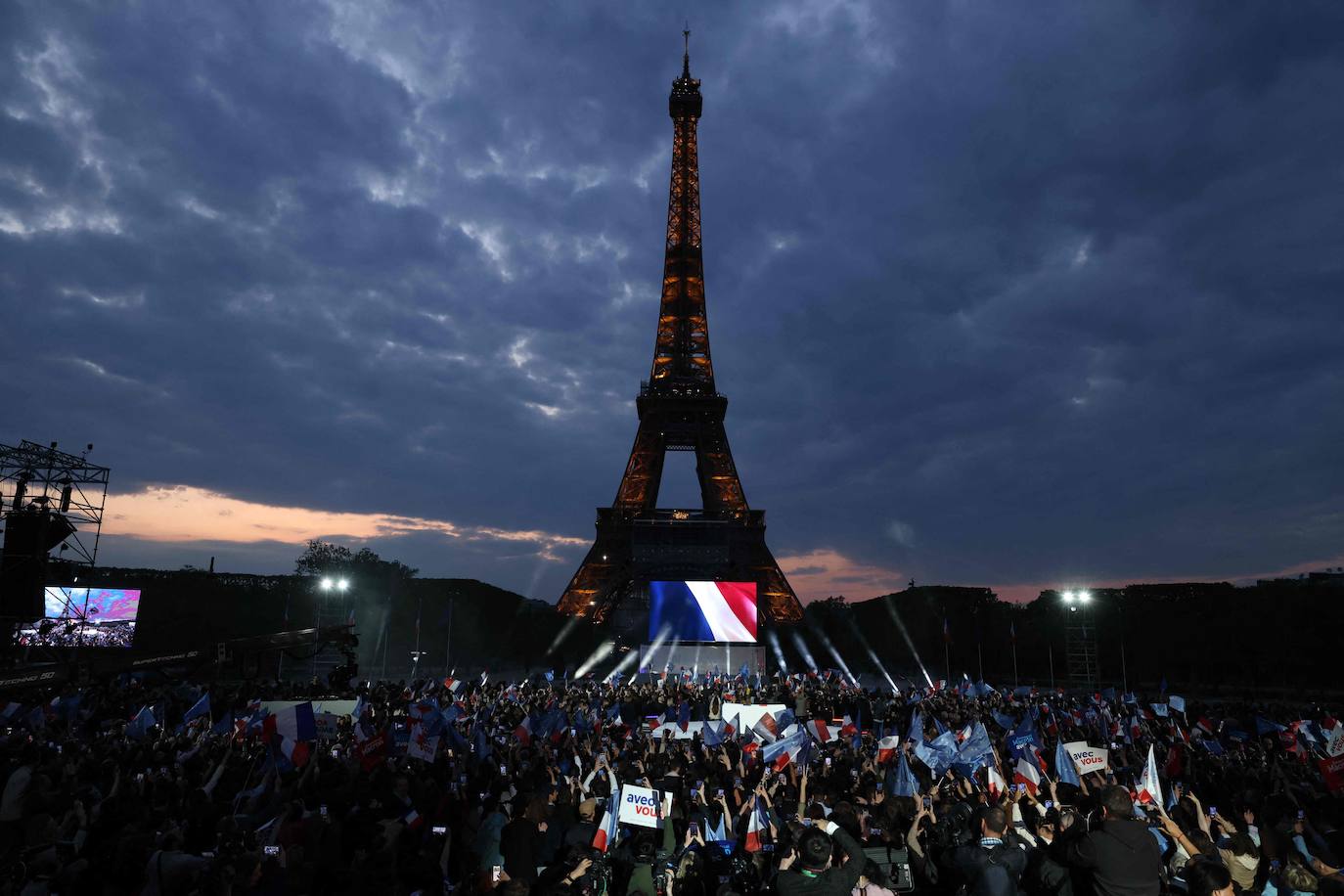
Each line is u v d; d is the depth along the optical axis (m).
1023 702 50.50
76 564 57.44
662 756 22.14
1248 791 15.83
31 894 11.61
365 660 145.50
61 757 19.30
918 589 162.25
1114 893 9.88
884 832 14.18
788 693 57.06
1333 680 107.81
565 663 118.19
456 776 23.12
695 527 135.12
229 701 40.00
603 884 11.19
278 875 12.31
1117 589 139.62
